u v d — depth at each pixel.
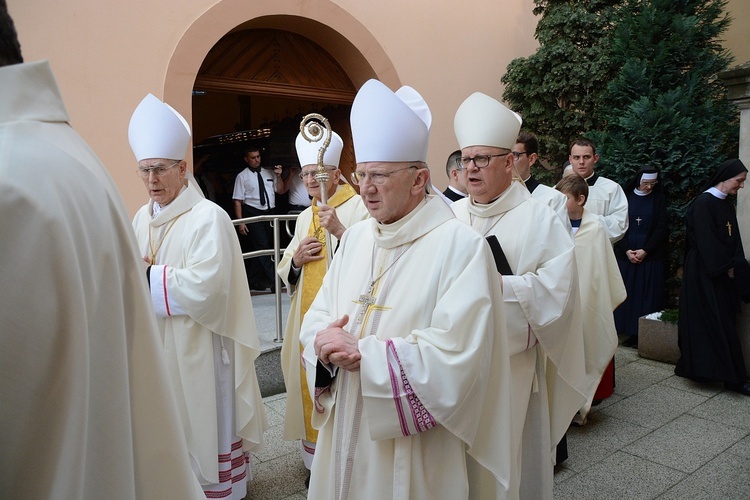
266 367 4.89
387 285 1.96
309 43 7.16
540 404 2.68
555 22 7.90
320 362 1.92
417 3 7.49
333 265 2.25
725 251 4.92
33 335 0.69
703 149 7.05
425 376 1.74
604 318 4.32
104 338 0.80
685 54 7.34
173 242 3.13
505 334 1.93
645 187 6.29
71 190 0.76
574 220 4.51
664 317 5.84
